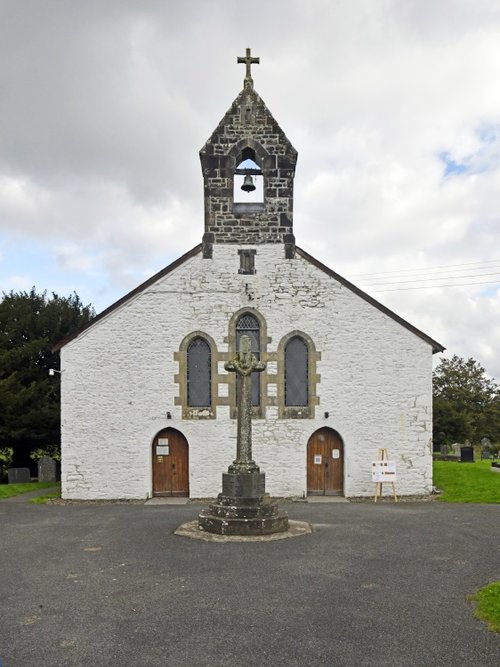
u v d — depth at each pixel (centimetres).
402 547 1220
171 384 1969
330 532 1368
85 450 1948
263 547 1218
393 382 1992
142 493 1939
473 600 892
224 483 1411
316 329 1998
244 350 1464
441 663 686
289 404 1992
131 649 723
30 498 2020
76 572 1049
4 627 795
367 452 1977
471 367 5709
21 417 2830
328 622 805
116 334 1973
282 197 2031
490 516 1594
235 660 692
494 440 5422
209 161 2025
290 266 2012
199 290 1997
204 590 939
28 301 3369
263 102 2048
